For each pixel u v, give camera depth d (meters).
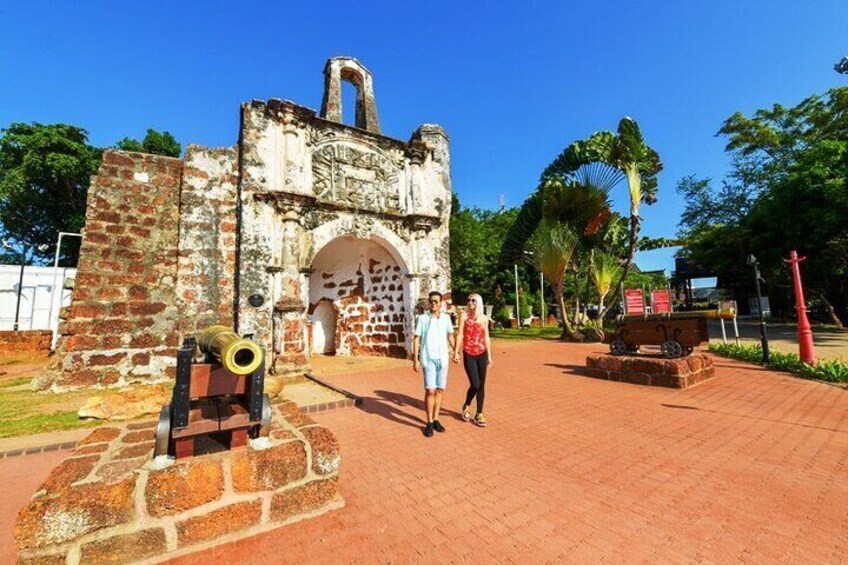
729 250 21.86
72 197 23.97
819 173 15.70
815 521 2.80
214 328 3.49
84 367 8.00
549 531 2.76
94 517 2.35
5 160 22.33
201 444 3.16
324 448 3.12
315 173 11.10
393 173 12.61
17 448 4.52
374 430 5.16
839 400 6.08
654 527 2.78
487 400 6.70
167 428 2.74
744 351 10.59
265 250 9.91
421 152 13.07
